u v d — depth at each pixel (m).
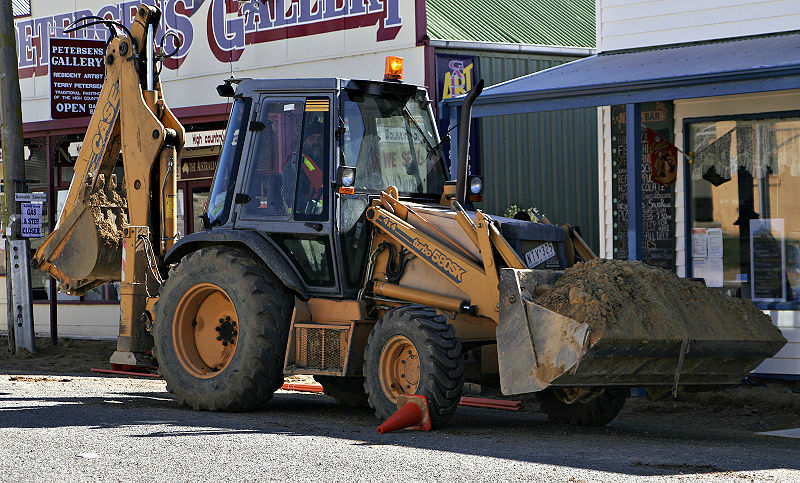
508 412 16.78
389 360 13.72
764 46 18.05
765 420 15.80
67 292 19.31
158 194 18.28
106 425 13.19
